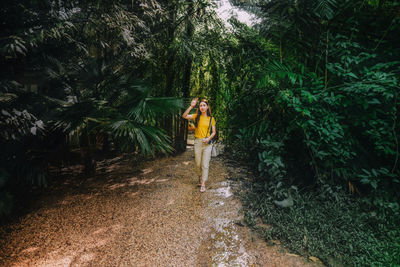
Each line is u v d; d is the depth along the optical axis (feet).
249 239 8.68
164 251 7.91
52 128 10.47
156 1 13.62
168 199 11.59
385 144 9.11
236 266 7.38
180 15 16.76
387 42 9.41
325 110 9.50
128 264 7.29
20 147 10.23
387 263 7.22
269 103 11.18
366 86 8.14
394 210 9.33
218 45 17.03
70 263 7.26
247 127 12.27
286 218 9.52
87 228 9.05
